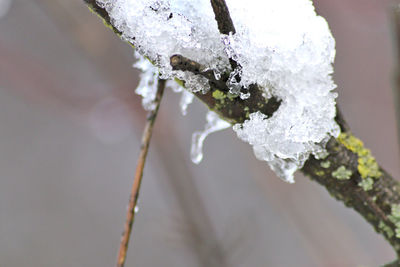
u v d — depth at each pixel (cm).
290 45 42
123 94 83
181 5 42
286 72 42
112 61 81
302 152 43
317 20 42
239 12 42
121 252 43
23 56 86
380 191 44
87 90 85
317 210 93
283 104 42
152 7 41
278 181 92
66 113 85
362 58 108
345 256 90
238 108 42
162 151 82
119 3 41
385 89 109
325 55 42
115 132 85
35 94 84
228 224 76
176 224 75
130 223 43
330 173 43
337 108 43
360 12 72
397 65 50
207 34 42
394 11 50
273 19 42
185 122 99
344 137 44
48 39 97
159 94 44
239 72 42
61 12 76
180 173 81
